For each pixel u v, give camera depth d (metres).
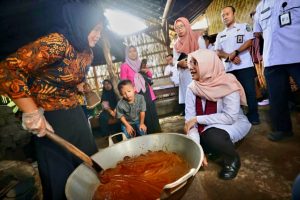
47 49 1.21
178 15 8.03
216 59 2.40
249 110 3.56
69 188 1.18
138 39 8.91
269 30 2.62
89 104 4.03
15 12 1.17
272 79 2.70
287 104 2.70
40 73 1.32
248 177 2.10
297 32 2.38
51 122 1.44
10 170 1.92
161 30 8.87
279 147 2.58
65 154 1.50
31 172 1.94
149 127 4.07
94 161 1.43
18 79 1.15
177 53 4.27
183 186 1.08
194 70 2.45
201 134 2.43
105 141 4.64
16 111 2.87
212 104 2.46
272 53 2.59
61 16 1.27
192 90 2.57
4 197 1.63
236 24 3.71
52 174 1.46
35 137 1.48
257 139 2.92
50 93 1.40
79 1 1.36
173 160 1.50
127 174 1.46
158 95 6.72
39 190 1.92
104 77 8.12
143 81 4.09
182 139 1.58
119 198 1.27
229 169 2.14
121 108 3.19
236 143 2.91
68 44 1.32
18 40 1.15
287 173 2.05
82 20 1.33
